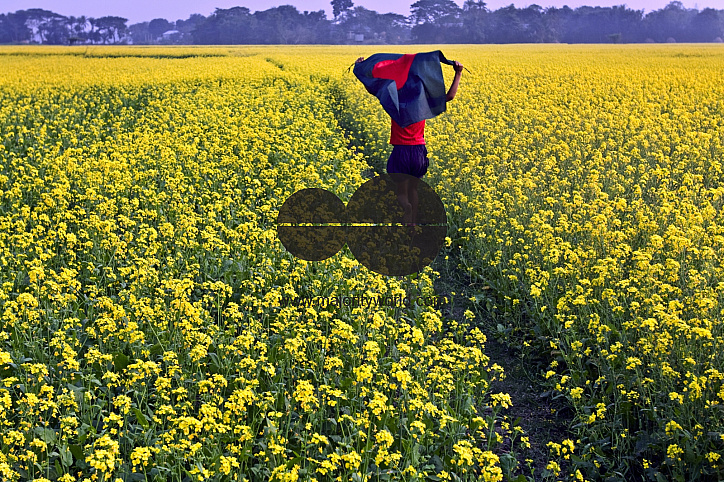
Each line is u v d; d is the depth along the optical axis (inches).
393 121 325.1
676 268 237.9
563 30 6412.4
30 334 211.6
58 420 180.1
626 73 1046.4
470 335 244.4
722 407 170.9
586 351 205.5
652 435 173.9
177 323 212.4
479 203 346.6
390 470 153.3
